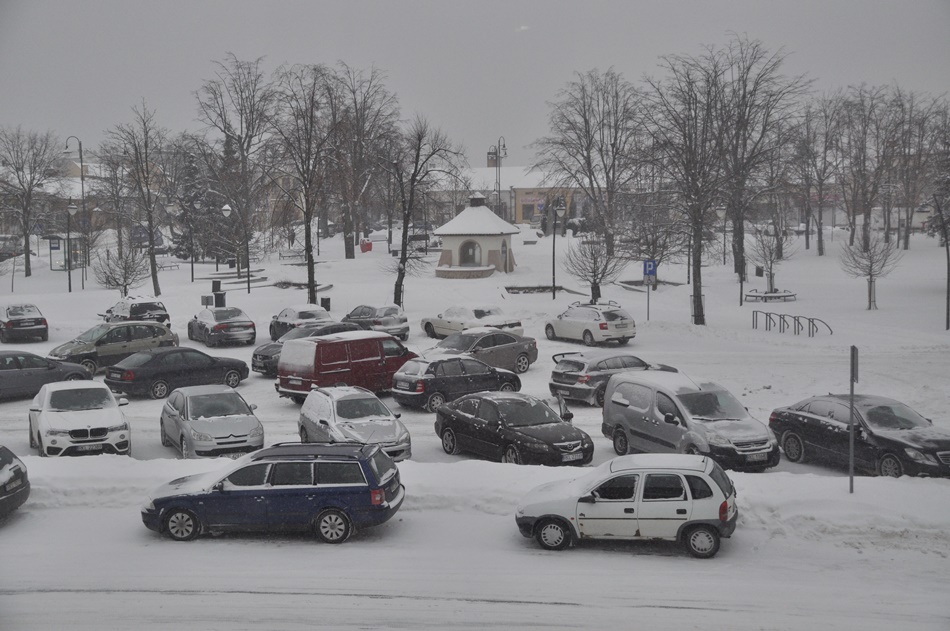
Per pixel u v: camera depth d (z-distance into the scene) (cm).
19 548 1230
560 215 4731
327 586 1082
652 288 5766
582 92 6262
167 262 7612
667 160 4259
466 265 5816
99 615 990
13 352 2400
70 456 1677
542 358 3116
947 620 954
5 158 6975
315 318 3519
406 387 2223
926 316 4222
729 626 946
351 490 1260
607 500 1205
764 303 5016
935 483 1401
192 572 1131
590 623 960
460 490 1438
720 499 1180
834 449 1647
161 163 7388
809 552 1193
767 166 5009
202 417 1736
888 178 7475
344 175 5609
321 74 5059
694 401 1658
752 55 4447
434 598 1040
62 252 7856
